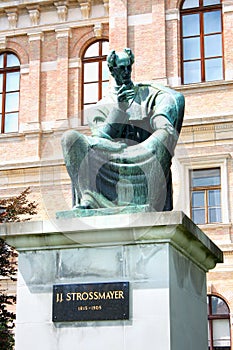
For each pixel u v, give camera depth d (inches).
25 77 1218.0
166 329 269.3
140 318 272.7
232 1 1110.4
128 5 1153.4
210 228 1029.2
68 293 281.1
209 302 1005.2
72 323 278.5
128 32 1143.6
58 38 1216.8
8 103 1219.9
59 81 1198.3
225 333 987.9
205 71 1105.4
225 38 1101.1
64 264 285.3
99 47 1203.2
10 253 725.9
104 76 1189.7
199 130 1067.3
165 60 1116.5
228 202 1035.9
